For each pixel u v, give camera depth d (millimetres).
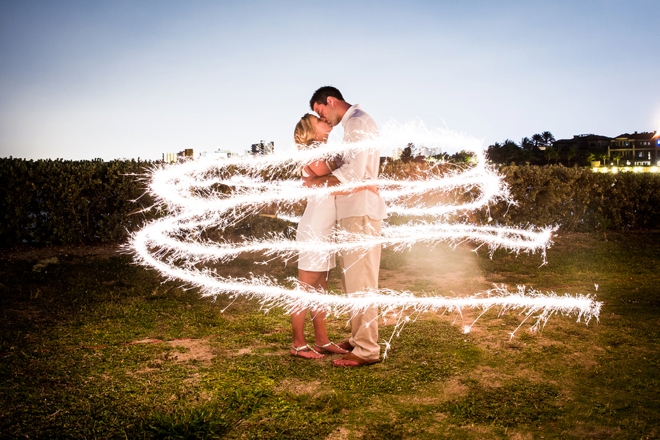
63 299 6746
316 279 4863
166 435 3246
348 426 3402
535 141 102438
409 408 3658
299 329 4758
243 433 3311
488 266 9383
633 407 3613
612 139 109375
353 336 4625
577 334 5254
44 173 10055
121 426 3379
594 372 4238
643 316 5867
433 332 5395
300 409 3643
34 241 10227
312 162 4711
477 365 4461
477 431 3320
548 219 13242
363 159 4492
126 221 10555
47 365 4434
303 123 4738
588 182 13633
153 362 4543
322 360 4668
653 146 107000
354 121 4594
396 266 9383
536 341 5059
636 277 8219
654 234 13625
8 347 4875
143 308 6383
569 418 3461
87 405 3658
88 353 4762
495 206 12945
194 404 3697
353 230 4523
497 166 13195
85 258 9500
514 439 3223
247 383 4109
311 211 4793
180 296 7016
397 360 4613
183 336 5355
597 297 6859
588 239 12727
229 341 5215
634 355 4625
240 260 9711
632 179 13891
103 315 6074
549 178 13266
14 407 3617
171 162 10766
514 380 4121
